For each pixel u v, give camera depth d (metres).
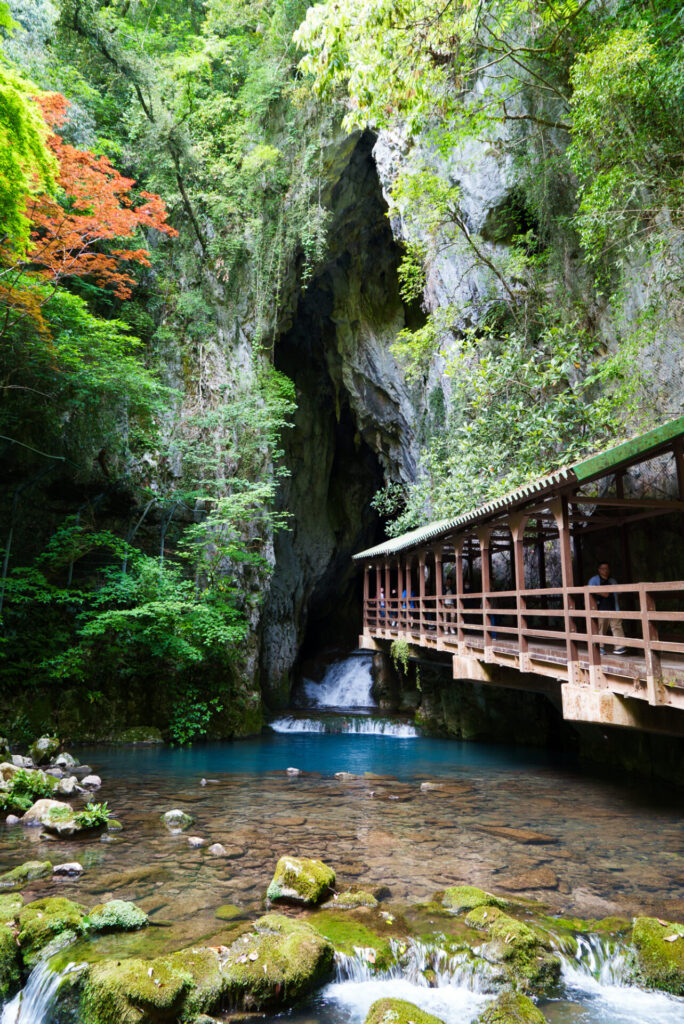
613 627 9.66
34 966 4.75
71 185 13.69
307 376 28.09
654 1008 4.47
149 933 5.17
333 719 19.45
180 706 16.69
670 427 7.81
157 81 19.94
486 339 17.52
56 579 16.84
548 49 12.37
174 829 8.09
